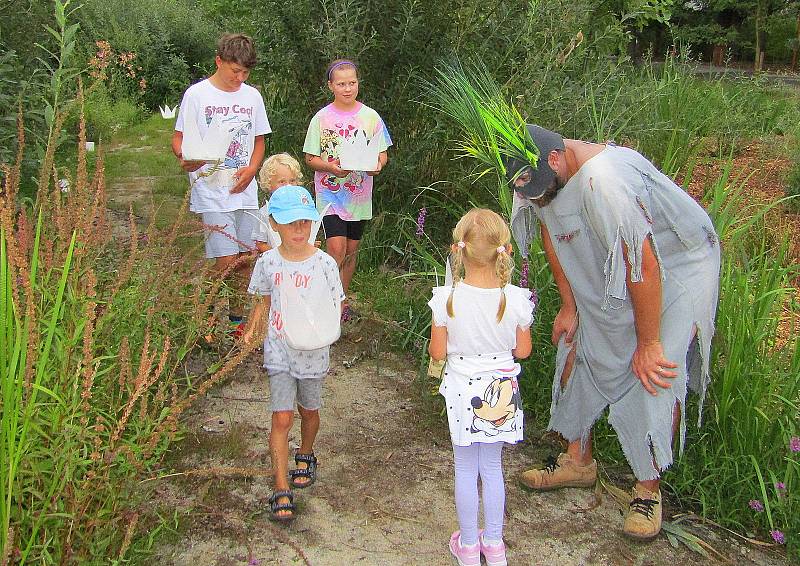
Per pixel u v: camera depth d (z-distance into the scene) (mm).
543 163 3021
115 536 2832
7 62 5738
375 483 3580
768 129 9633
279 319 3264
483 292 2912
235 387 4371
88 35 13766
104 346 3381
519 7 6316
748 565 3205
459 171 6348
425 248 6215
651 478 3236
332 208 5004
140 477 3275
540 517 3434
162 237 3979
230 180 4629
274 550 3092
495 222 2885
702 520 3477
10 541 2279
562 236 3223
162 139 11156
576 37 6363
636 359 3146
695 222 3105
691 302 3105
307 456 3551
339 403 4289
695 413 3725
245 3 6875
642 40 22516
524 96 5941
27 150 5551
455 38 6254
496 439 2934
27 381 2396
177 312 3914
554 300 4395
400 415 4191
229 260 4730
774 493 3445
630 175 2963
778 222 6250
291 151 6656
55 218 3199
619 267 2947
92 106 10742
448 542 3211
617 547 3258
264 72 6699
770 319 3912
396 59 6188
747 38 26578
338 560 3059
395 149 6383
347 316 5281
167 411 2984
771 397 3625
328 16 6113
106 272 3922
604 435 3959
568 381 3539
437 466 3742
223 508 3316
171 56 14844
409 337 4812
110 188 8203
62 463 2602
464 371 2967
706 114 8500
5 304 2365
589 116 5977
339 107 4883
